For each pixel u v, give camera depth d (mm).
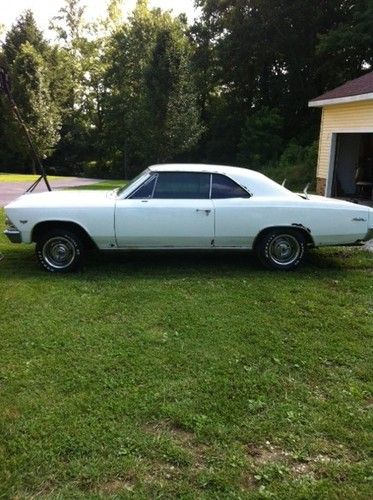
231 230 6551
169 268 6879
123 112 40500
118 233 6465
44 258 6621
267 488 2570
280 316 5043
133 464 2734
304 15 32062
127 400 3387
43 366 3869
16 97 36438
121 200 6531
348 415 3258
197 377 3744
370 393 3568
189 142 28141
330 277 6551
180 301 5434
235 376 3770
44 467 2703
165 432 3051
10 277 6324
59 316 4934
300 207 6559
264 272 6711
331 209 6594
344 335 4590
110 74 40938
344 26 28578
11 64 40094
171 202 6469
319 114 34062
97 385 3586
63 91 43781
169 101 26828
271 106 36438
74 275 6465
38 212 6418
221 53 34938
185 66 27062
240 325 4773
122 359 4008
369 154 16469
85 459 2775
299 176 24312
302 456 2840
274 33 33281
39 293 5637
